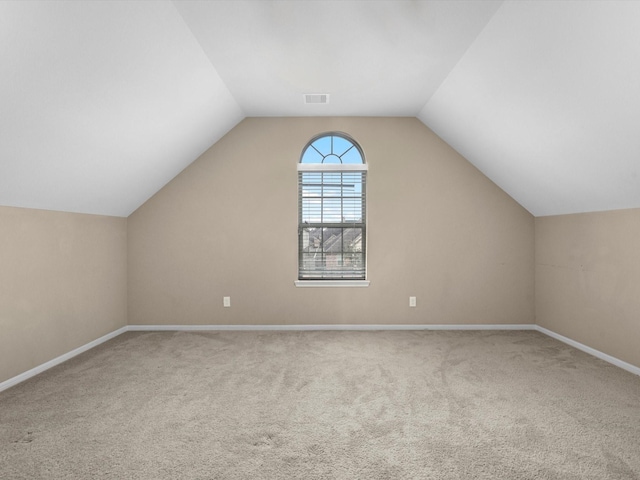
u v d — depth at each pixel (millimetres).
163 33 2340
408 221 4234
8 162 2291
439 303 4246
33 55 1821
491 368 3010
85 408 2309
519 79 2654
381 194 4234
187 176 4191
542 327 4113
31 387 2631
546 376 2834
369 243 4227
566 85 2395
